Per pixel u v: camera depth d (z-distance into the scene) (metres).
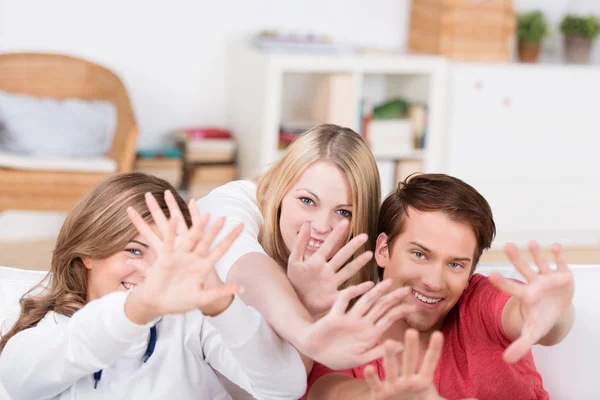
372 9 5.02
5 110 4.05
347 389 1.53
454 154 4.77
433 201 1.61
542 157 4.89
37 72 4.27
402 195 1.66
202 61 4.80
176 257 1.20
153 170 4.46
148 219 1.57
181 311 1.22
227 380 1.74
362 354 1.27
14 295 1.74
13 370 1.47
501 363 1.63
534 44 4.98
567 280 1.29
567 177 4.96
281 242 1.76
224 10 4.78
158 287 1.21
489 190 4.86
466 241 1.61
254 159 4.48
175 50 4.74
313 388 1.61
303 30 4.94
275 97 4.33
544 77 4.80
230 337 1.35
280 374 1.41
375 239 1.76
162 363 1.60
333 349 1.29
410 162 4.71
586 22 5.04
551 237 5.02
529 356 1.71
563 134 4.90
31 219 4.62
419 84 4.77
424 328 1.66
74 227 1.59
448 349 1.68
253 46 4.61
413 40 5.02
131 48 4.67
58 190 3.88
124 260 1.57
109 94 4.32
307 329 1.32
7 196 3.83
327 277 1.43
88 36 4.60
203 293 1.21
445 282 1.62
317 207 1.69
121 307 1.29
